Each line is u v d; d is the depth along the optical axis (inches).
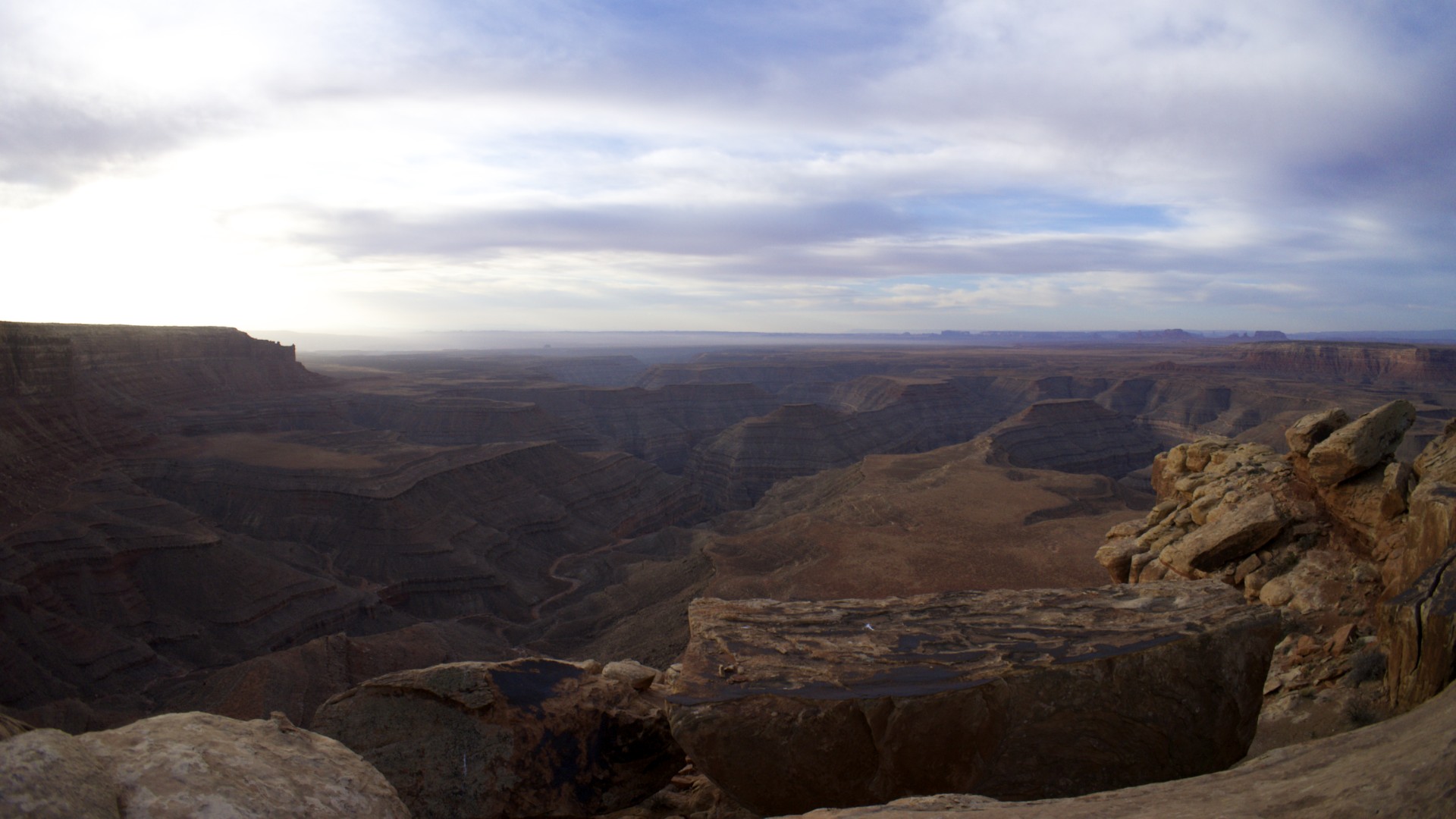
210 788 180.1
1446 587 330.3
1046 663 295.6
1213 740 299.0
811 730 283.4
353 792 206.8
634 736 345.7
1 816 139.9
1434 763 161.3
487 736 329.7
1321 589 545.6
